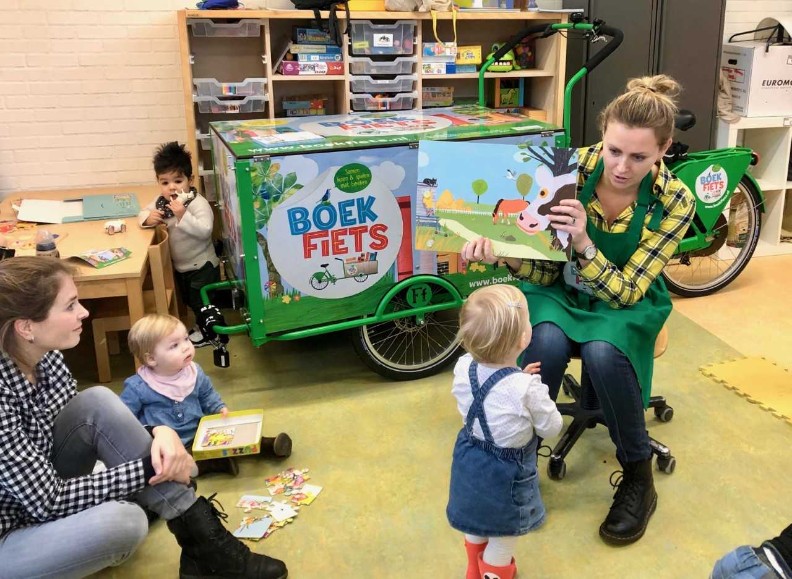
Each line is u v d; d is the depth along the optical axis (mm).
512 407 1672
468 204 2098
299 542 2066
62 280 1539
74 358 3221
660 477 2312
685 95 4098
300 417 2684
